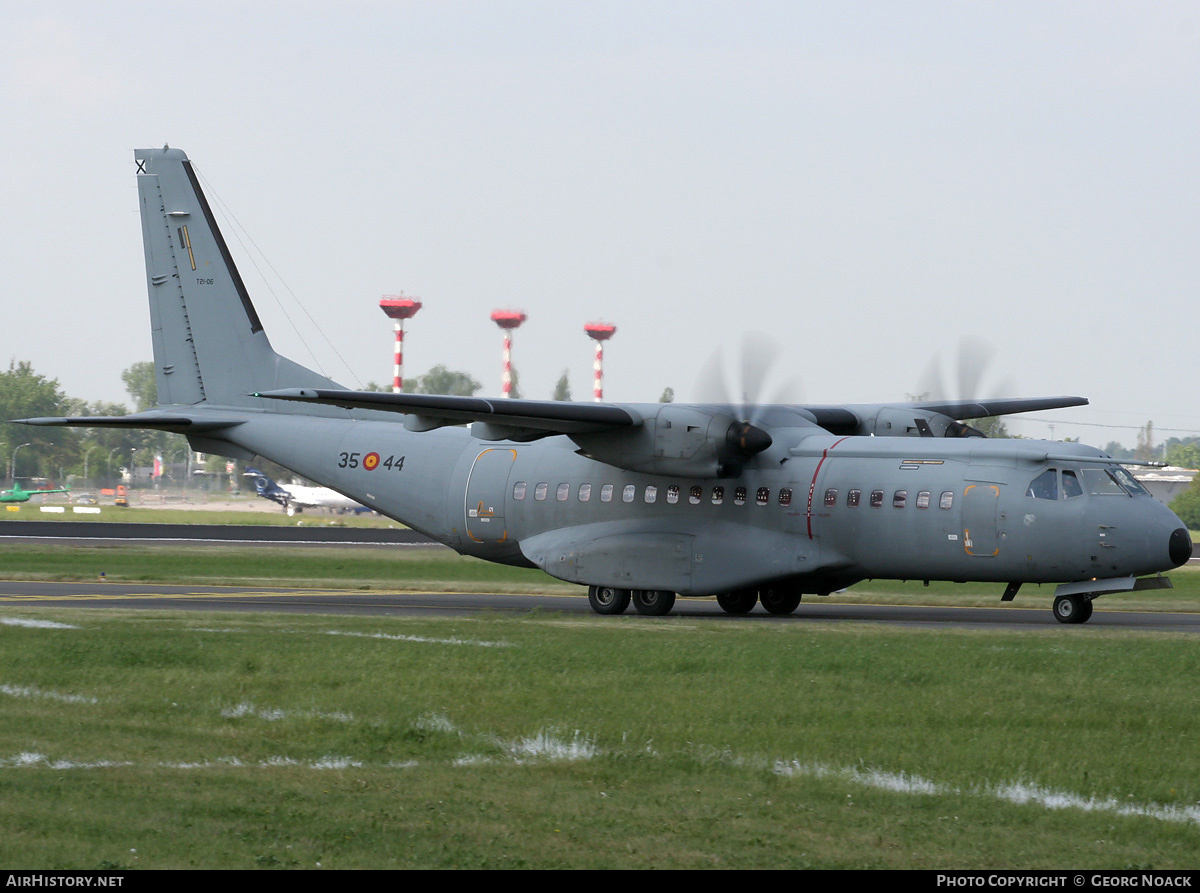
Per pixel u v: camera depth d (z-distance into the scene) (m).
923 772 38.75
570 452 101.69
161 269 115.00
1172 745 42.72
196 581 122.50
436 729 44.44
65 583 117.88
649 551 94.12
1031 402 118.50
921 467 88.06
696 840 30.91
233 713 47.19
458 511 106.00
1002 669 58.41
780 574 90.75
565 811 33.34
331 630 73.31
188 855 28.78
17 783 34.94
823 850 30.25
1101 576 83.31
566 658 61.31
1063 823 32.94
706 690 52.91
